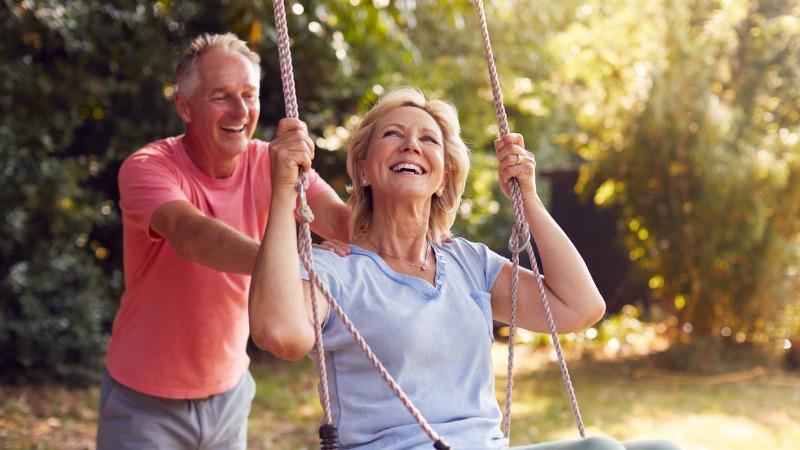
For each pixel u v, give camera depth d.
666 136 9.40
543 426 7.04
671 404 7.90
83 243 8.60
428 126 2.45
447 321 2.31
